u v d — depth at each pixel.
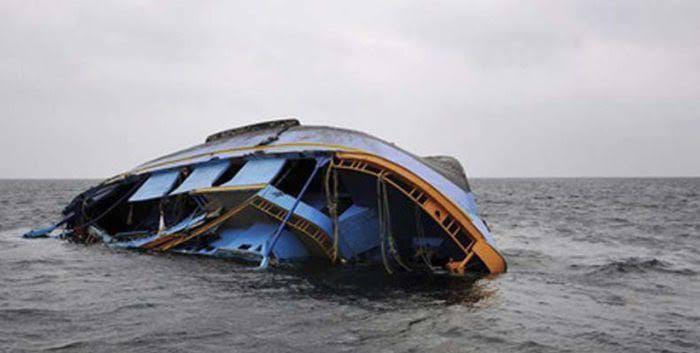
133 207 30.00
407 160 19.05
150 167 28.11
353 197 19.19
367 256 18.66
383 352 8.98
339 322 10.74
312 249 18.98
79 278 15.65
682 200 70.00
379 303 12.45
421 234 17.98
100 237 26.25
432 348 9.25
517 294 13.70
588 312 12.01
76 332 9.96
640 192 102.56
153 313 11.38
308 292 13.62
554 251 22.62
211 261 18.98
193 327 10.30
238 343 9.34
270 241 18.50
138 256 20.64
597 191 109.50
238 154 22.59
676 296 13.84
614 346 9.58
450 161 22.27
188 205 25.72
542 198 77.25
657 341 9.90
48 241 26.89
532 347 9.44
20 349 8.94
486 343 9.60
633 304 12.86
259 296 13.11
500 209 52.34
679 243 25.75
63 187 150.50
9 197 78.00
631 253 22.12
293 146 20.62
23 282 15.05
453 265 16.77
